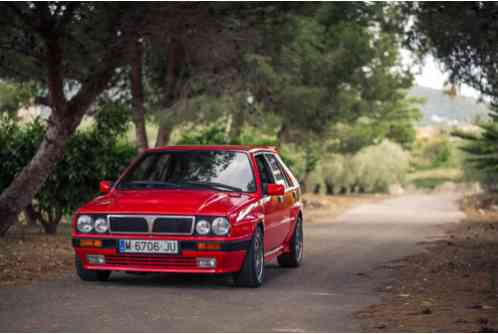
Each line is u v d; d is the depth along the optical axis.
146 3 12.10
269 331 6.75
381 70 29.12
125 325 6.91
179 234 8.96
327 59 23.28
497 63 12.60
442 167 107.38
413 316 7.55
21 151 15.62
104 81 13.74
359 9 16.72
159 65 21.17
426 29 12.91
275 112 23.50
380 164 62.38
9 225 13.98
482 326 7.02
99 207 9.32
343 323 7.17
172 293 8.82
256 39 15.68
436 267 11.98
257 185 10.02
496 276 10.82
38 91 18.03
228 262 8.99
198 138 21.38
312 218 28.12
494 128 19.42
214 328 6.84
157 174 10.30
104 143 16.27
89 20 12.55
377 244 16.39
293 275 10.95
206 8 12.57
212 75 18.91
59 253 12.88
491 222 23.58
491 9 11.84
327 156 43.56
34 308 7.73
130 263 9.12
